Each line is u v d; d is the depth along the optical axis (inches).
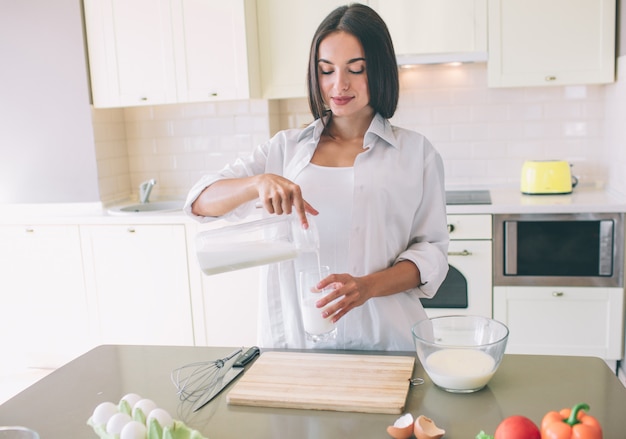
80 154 138.5
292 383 48.7
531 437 35.8
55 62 136.2
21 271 137.3
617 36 120.8
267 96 135.2
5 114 140.1
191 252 128.4
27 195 142.3
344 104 58.6
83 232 132.7
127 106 144.2
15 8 135.8
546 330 120.0
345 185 62.0
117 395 49.7
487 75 129.5
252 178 56.5
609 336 117.8
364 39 56.7
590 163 135.6
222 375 52.1
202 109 146.6
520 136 137.3
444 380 46.3
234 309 129.3
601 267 115.8
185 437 39.3
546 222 116.1
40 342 139.5
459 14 124.1
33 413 47.4
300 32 131.3
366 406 44.6
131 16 133.1
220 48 130.1
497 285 119.6
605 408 43.7
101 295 134.5
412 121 140.6
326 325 52.3
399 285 58.7
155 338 134.1
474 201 121.9
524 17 122.5
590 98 133.4
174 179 151.6
